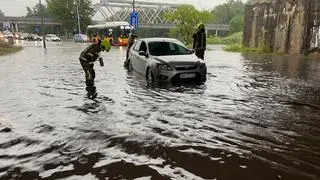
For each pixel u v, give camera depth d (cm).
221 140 533
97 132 568
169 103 800
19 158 457
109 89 991
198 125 614
